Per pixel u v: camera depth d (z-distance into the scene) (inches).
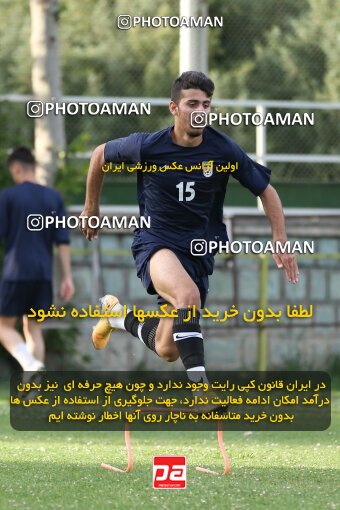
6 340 1449.3
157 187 869.8
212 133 866.1
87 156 1979.6
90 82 2928.2
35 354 1476.4
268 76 3068.4
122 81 2901.1
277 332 2121.1
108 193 2101.4
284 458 944.3
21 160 1498.5
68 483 777.6
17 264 1459.2
